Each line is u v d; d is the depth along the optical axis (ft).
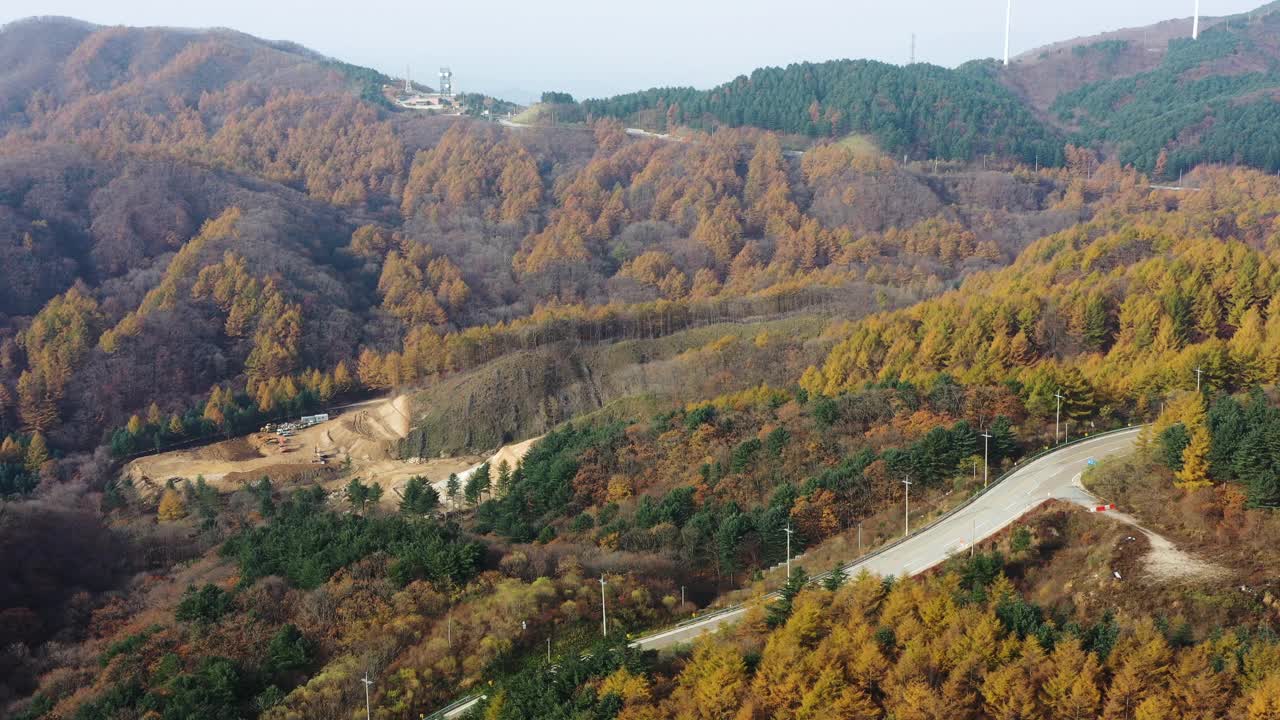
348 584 277.64
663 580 288.71
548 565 294.25
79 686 255.91
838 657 199.82
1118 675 182.70
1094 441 328.70
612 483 368.89
